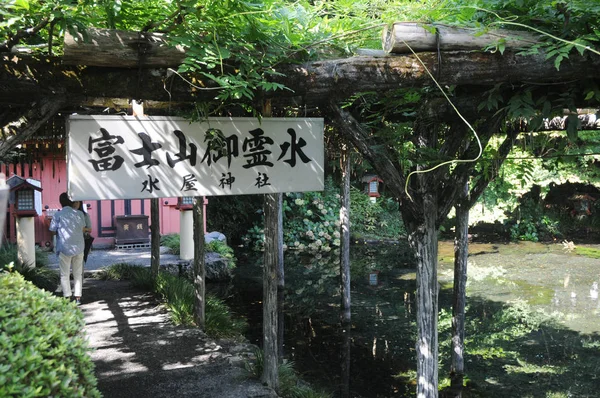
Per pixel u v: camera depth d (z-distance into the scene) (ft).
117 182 8.94
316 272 36.52
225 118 9.61
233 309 25.73
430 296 10.80
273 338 13.65
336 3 8.99
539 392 16.31
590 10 7.47
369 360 19.29
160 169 9.21
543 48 8.25
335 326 23.56
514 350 20.08
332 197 50.83
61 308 7.11
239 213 48.96
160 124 9.19
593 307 26.03
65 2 6.85
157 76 8.07
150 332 17.90
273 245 13.55
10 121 8.10
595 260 38.17
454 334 17.78
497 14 8.40
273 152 9.96
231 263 34.14
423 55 8.34
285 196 49.60
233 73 8.38
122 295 23.09
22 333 5.55
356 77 8.57
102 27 8.32
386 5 8.83
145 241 36.45
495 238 48.06
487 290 29.71
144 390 13.16
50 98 7.89
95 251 34.32
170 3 7.80
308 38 8.76
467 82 8.50
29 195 24.53
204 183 9.52
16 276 7.63
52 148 14.39
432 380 10.86
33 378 4.99
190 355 15.75
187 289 22.16
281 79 8.53
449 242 45.96
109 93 8.07
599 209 49.73
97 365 14.82
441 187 10.89
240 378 14.05
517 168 13.82
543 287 30.40
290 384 14.58
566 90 8.68
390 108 10.68
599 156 34.60
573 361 18.85
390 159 10.39
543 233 47.88
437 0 8.32
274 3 8.19
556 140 14.35
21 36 7.26
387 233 50.34
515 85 8.81
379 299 28.37
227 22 8.14
